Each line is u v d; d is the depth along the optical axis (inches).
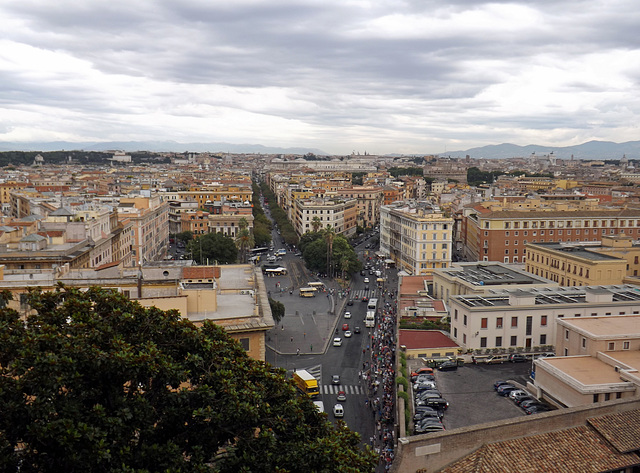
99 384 1744.6
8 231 5644.7
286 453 1782.7
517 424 1948.8
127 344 1796.3
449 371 3922.2
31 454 1590.8
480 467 1796.3
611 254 6294.3
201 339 2049.7
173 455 1665.8
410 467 1801.2
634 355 3415.4
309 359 5246.1
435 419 3016.7
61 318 1909.4
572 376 3125.0
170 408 1798.7
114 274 3572.8
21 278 3533.5
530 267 7303.2
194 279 3614.7
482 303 4463.6
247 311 3159.5
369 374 4736.7
